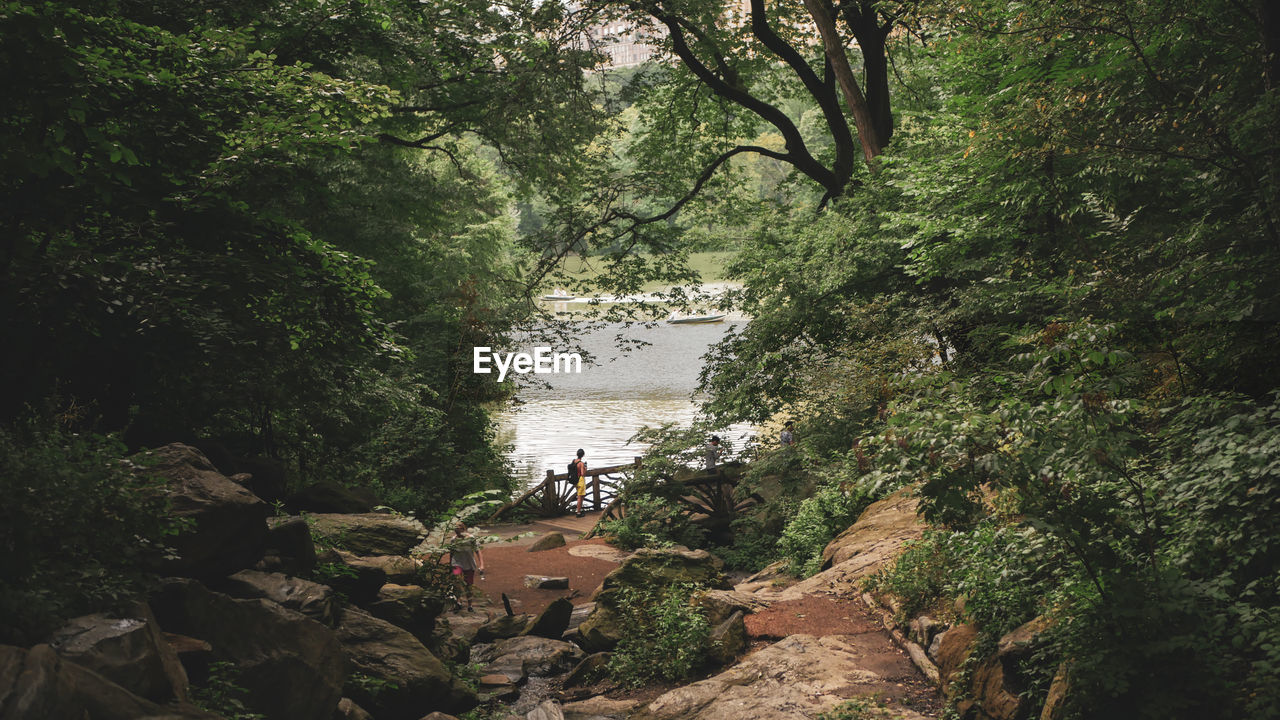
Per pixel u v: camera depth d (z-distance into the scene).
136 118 6.84
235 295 7.62
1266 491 5.22
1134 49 7.79
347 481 17.91
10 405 7.35
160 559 5.97
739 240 20.16
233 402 9.59
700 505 20.48
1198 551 5.52
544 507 22.12
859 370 14.47
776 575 13.52
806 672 7.84
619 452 29.53
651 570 11.04
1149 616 4.95
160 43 7.14
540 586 14.31
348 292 8.77
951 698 6.57
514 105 17.27
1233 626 4.99
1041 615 6.00
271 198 8.93
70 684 3.80
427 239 23.98
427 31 14.40
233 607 5.84
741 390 17.22
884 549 10.87
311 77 8.00
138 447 9.63
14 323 6.92
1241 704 4.63
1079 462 5.34
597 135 20.23
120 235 7.40
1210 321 6.98
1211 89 7.42
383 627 7.86
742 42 20.47
